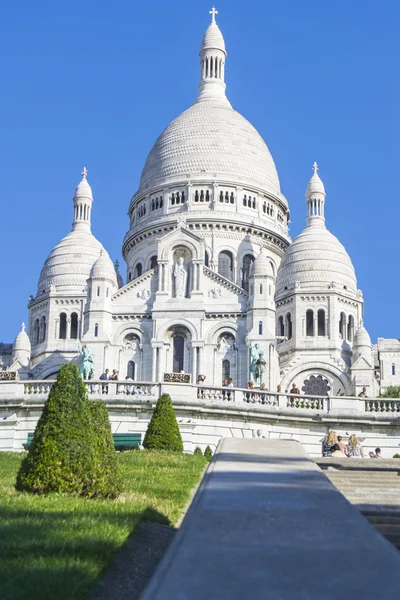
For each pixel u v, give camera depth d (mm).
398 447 54656
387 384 123062
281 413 55188
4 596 14719
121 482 29047
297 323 118812
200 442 53656
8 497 26297
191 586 9742
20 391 54656
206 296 107375
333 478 28734
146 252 130250
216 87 150875
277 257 132125
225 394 55812
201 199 131875
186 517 13094
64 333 124750
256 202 133250
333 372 115750
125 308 107375
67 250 131000
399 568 10305
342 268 122875
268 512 13227
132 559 19625
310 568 10273
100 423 29672
